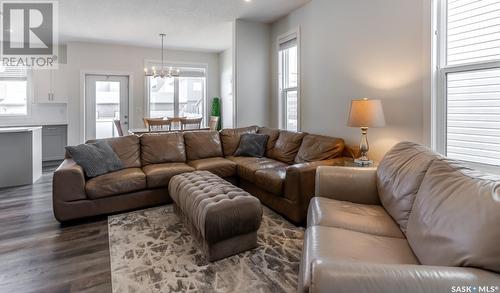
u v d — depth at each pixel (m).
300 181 2.68
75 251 2.26
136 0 3.98
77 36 5.72
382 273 0.91
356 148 3.22
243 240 2.21
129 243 2.39
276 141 4.05
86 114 6.35
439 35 2.51
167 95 7.10
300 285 1.31
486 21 2.21
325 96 3.87
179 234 2.55
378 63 3.07
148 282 1.86
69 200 2.76
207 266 2.04
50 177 4.72
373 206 2.07
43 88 6.19
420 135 2.65
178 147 3.91
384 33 2.98
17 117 6.07
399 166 1.92
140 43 6.35
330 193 2.21
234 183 3.77
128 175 3.08
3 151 4.10
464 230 1.05
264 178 3.09
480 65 2.24
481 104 2.27
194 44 6.49
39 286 1.82
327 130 3.86
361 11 3.25
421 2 2.59
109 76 6.52
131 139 3.72
